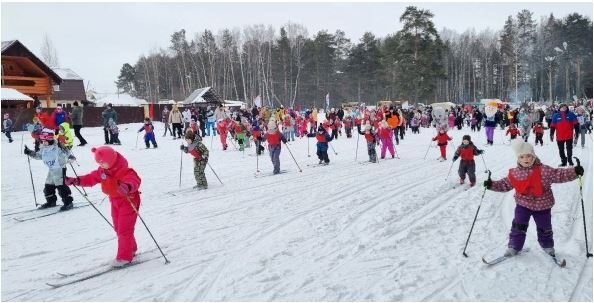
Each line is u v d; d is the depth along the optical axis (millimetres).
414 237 6078
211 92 41719
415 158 14883
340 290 4457
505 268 4906
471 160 9664
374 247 5684
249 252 5605
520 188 5094
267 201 8438
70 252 5816
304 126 25047
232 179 11133
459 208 7605
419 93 50375
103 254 5723
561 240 5754
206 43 71375
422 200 8211
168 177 11578
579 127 16781
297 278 4770
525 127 19641
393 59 53906
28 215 7836
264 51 67062
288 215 7340
